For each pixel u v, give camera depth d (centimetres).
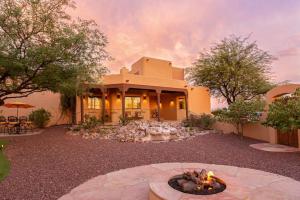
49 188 582
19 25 1069
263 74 2548
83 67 1191
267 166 758
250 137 1405
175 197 416
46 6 1137
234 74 2477
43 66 1106
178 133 1434
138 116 2209
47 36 1129
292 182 595
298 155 920
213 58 2558
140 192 548
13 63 995
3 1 1047
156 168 746
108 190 564
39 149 1043
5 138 1352
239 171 693
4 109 1927
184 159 873
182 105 2480
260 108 1323
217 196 415
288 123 980
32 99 2042
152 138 1304
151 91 2400
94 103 2123
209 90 2719
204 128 1722
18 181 634
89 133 1491
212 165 769
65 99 2188
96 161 841
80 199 512
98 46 1271
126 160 856
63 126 2005
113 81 1948
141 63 2325
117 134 1425
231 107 1367
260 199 485
